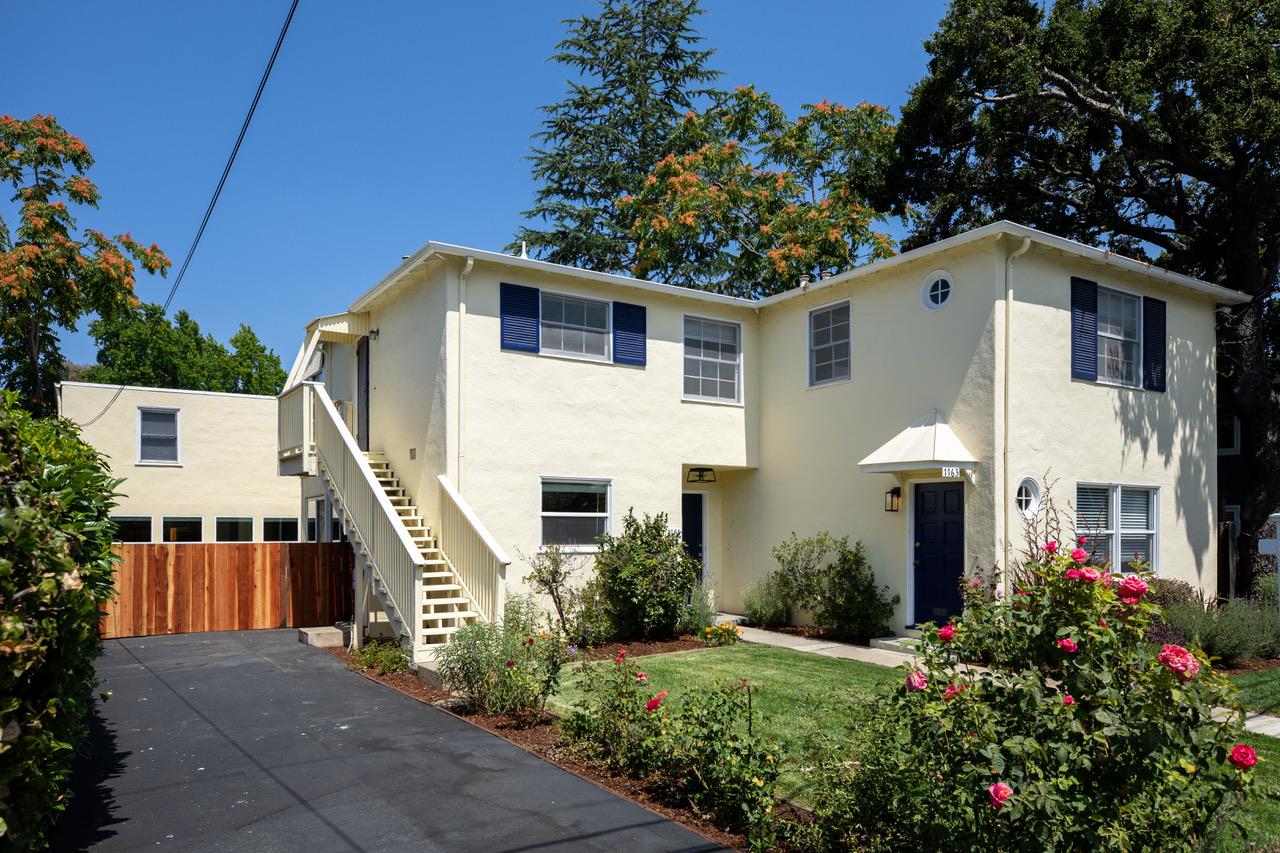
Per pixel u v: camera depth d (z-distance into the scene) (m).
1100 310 12.68
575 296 13.55
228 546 14.66
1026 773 3.76
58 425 7.69
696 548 15.68
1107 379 12.66
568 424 13.26
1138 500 12.93
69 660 4.57
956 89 16.41
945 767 4.18
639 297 14.22
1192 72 14.33
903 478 12.46
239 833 5.42
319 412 13.90
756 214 25.16
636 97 29.73
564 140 30.27
